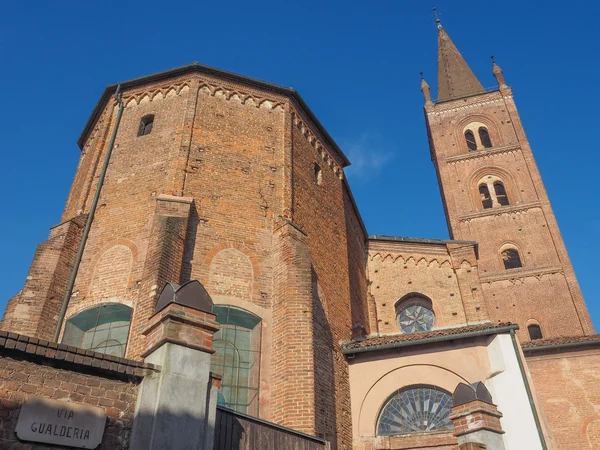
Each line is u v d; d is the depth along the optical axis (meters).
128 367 8.81
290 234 19.34
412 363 20.41
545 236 39.06
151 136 21.50
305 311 17.47
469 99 50.50
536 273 36.78
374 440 19.22
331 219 24.09
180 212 18.22
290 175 21.72
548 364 22.47
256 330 17.73
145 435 8.39
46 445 7.70
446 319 28.42
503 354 19.42
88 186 20.78
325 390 18.11
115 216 19.55
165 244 16.88
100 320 17.44
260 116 22.86
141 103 23.09
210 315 10.09
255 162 21.38
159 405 8.64
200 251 18.30
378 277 29.98
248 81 23.33
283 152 22.16
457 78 55.16
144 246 18.27
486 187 44.31
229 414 10.70
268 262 19.22
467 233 40.84
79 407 8.20
